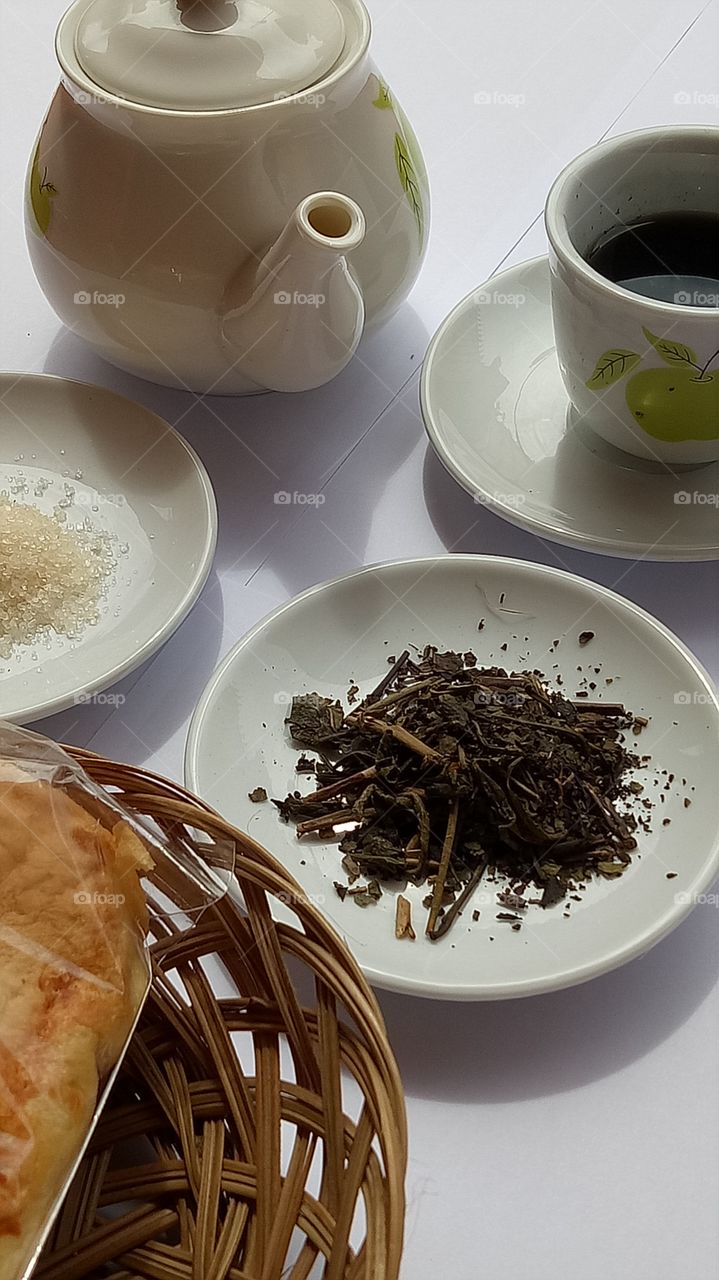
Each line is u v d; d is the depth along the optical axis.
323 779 0.33
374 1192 0.24
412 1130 0.28
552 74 0.53
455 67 0.54
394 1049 0.29
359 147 0.37
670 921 0.29
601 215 0.37
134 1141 0.28
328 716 0.34
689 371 0.34
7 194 0.51
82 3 0.37
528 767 0.32
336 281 0.35
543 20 0.56
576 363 0.37
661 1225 0.26
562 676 0.35
